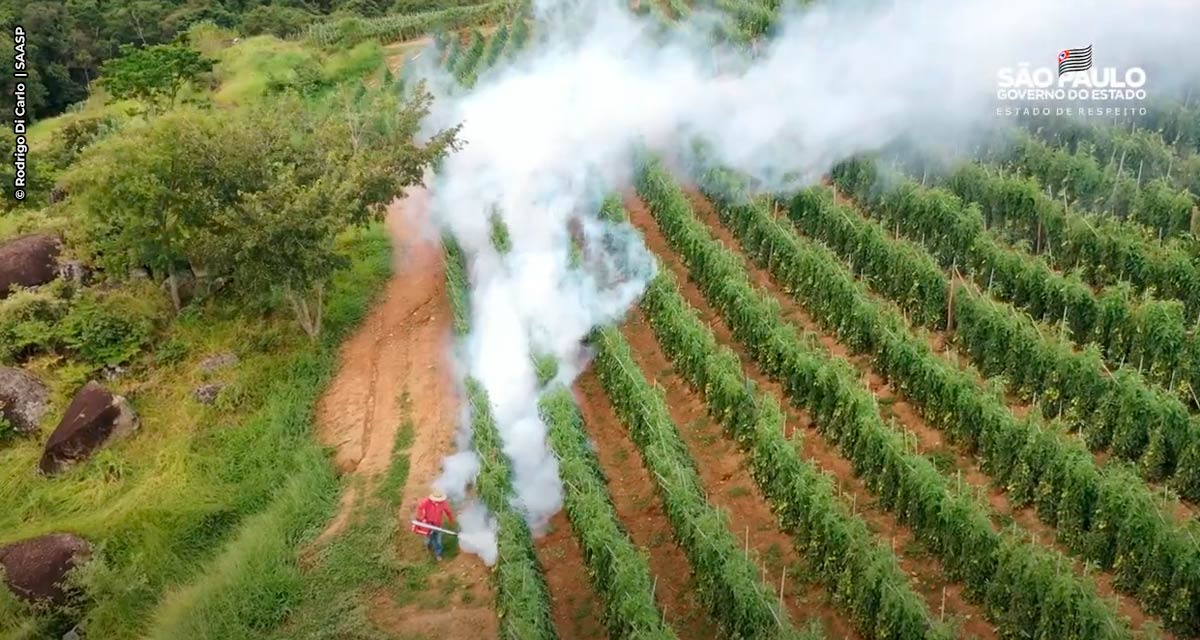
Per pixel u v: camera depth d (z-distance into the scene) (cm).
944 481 1844
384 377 2719
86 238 3197
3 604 2036
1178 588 1611
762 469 2025
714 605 1759
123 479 2469
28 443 2655
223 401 2655
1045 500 1858
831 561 1788
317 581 2009
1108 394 1962
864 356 2394
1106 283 2341
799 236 2778
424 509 2017
